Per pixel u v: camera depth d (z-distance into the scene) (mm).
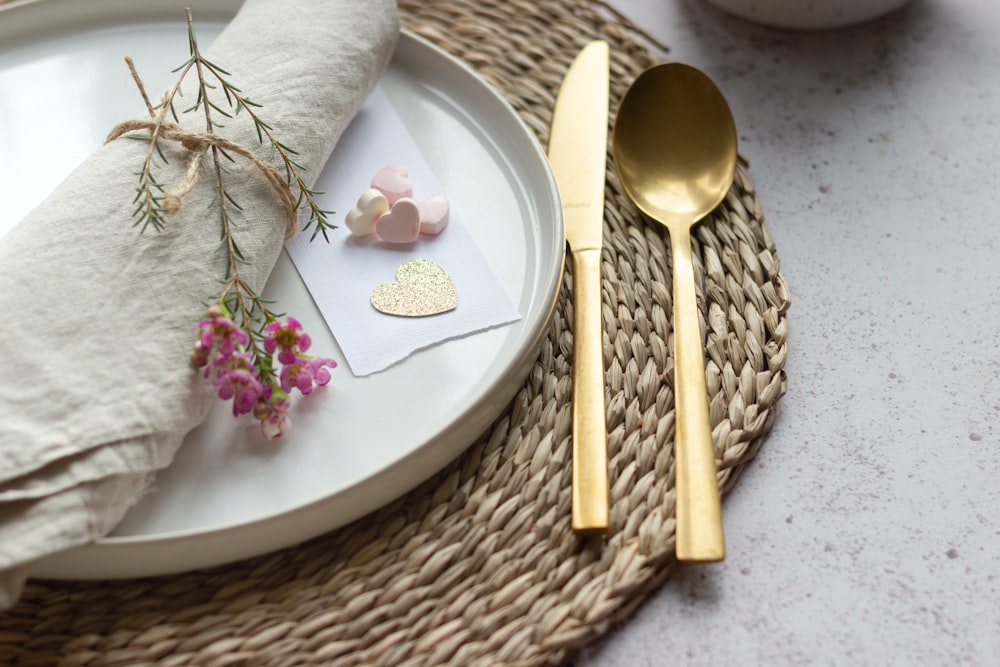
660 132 561
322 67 522
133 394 433
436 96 565
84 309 443
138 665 426
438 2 625
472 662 433
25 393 425
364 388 471
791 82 625
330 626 439
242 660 429
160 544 418
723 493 477
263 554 443
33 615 437
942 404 508
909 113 613
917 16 657
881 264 553
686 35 646
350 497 431
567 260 530
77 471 416
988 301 542
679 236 534
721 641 449
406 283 497
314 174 512
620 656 446
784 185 583
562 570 450
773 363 501
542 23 620
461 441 454
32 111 543
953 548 471
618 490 469
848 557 469
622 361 500
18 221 509
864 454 494
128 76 559
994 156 595
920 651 449
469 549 455
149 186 475
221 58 522
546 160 523
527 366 468
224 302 456
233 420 459
